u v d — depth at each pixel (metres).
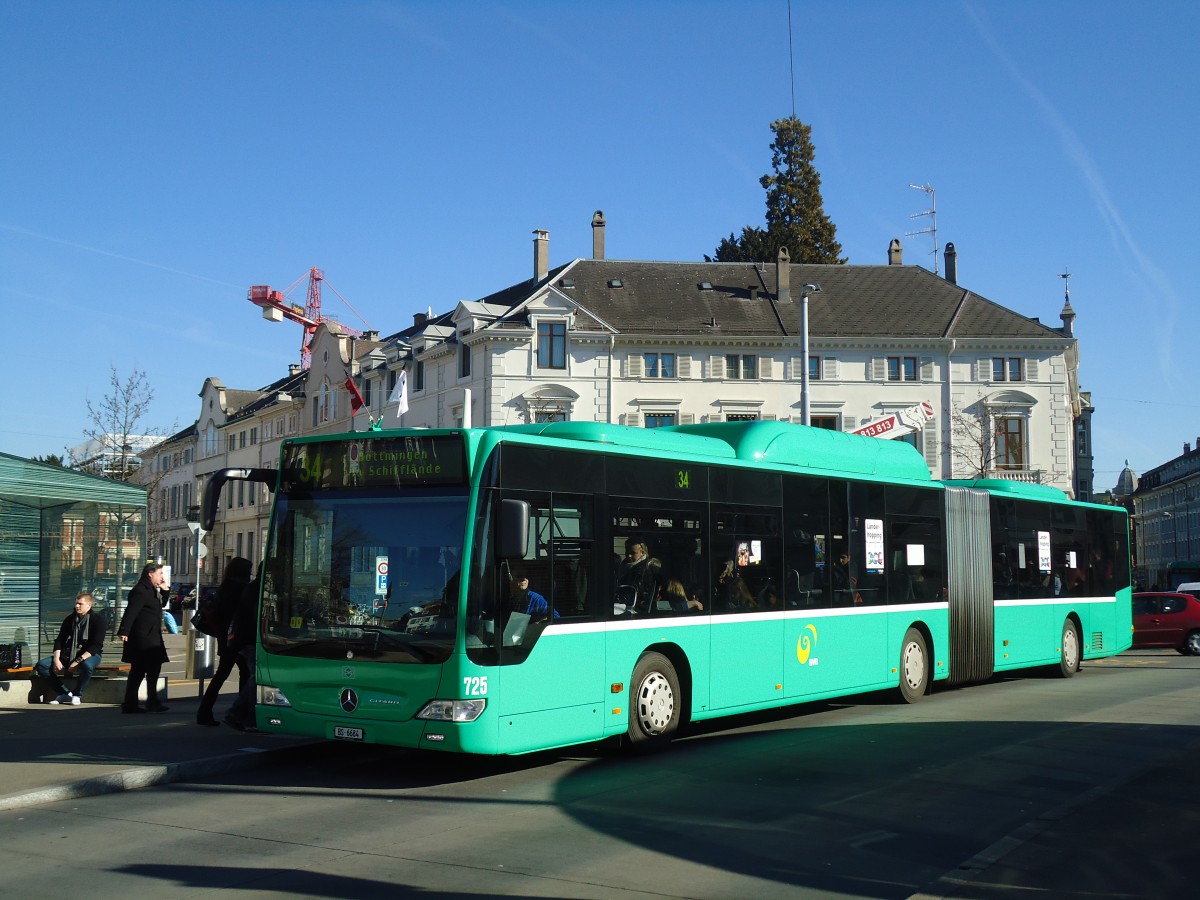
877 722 14.75
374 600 10.49
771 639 13.84
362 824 8.91
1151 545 147.25
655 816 9.14
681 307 57.75
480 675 9.99
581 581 11.24
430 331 59.59
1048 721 14.77
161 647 15.25
